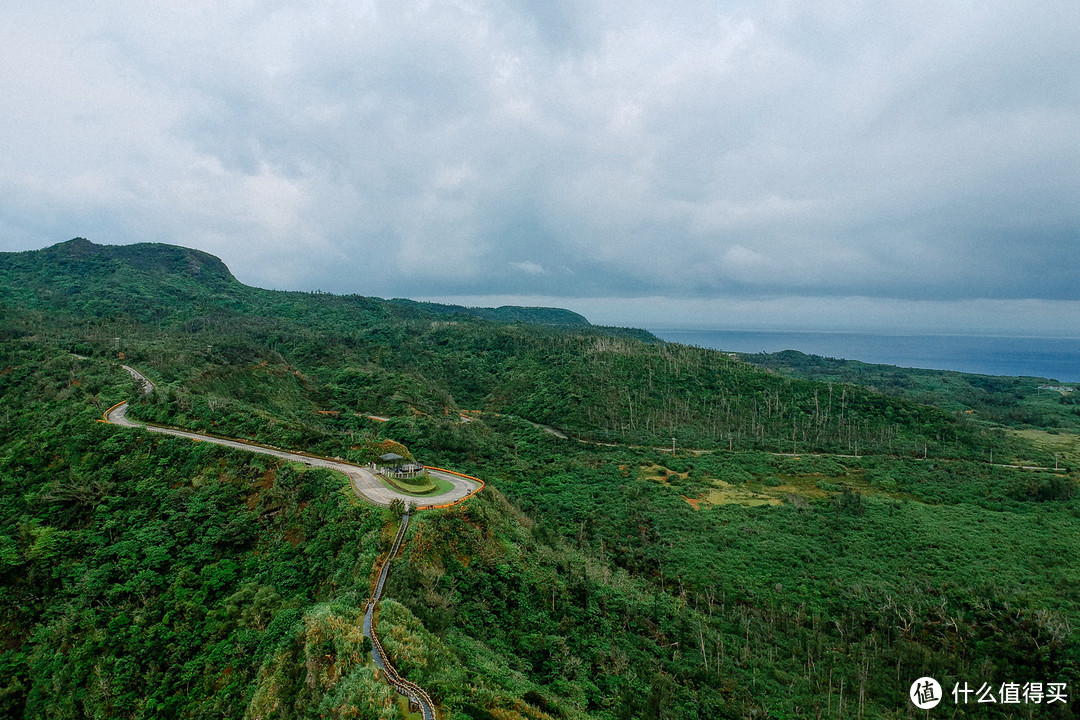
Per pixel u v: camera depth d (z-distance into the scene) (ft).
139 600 184.55
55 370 349.41
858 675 209.46
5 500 231.50
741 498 367.66
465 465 384.27
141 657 165.58
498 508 242.17
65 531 211.82
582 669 170.40
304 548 190.80
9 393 322.55
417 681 120.37
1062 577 259.80
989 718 193.77
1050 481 375.66
